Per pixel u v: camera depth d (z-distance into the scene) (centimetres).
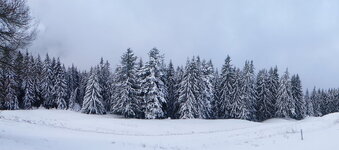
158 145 2134
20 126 2253
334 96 10719
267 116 6806
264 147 1784
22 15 1361
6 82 1443
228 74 6197
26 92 6091
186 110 5194
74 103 7300
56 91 6488
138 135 2775
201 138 2672
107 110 6556
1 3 1279
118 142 2003
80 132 2527
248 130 3334
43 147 1352
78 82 8594
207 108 5778
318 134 2141
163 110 5397
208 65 6244
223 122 4494
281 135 2347
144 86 4972
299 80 7488
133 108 5012
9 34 1323
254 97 6650
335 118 3384
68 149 1455
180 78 5906
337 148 1534
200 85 5478
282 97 6588
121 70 5134
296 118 7181
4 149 1115
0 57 1322
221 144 2175
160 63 5147
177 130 3591
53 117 4162
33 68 1551
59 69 6619
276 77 7162
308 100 9281
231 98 6112
